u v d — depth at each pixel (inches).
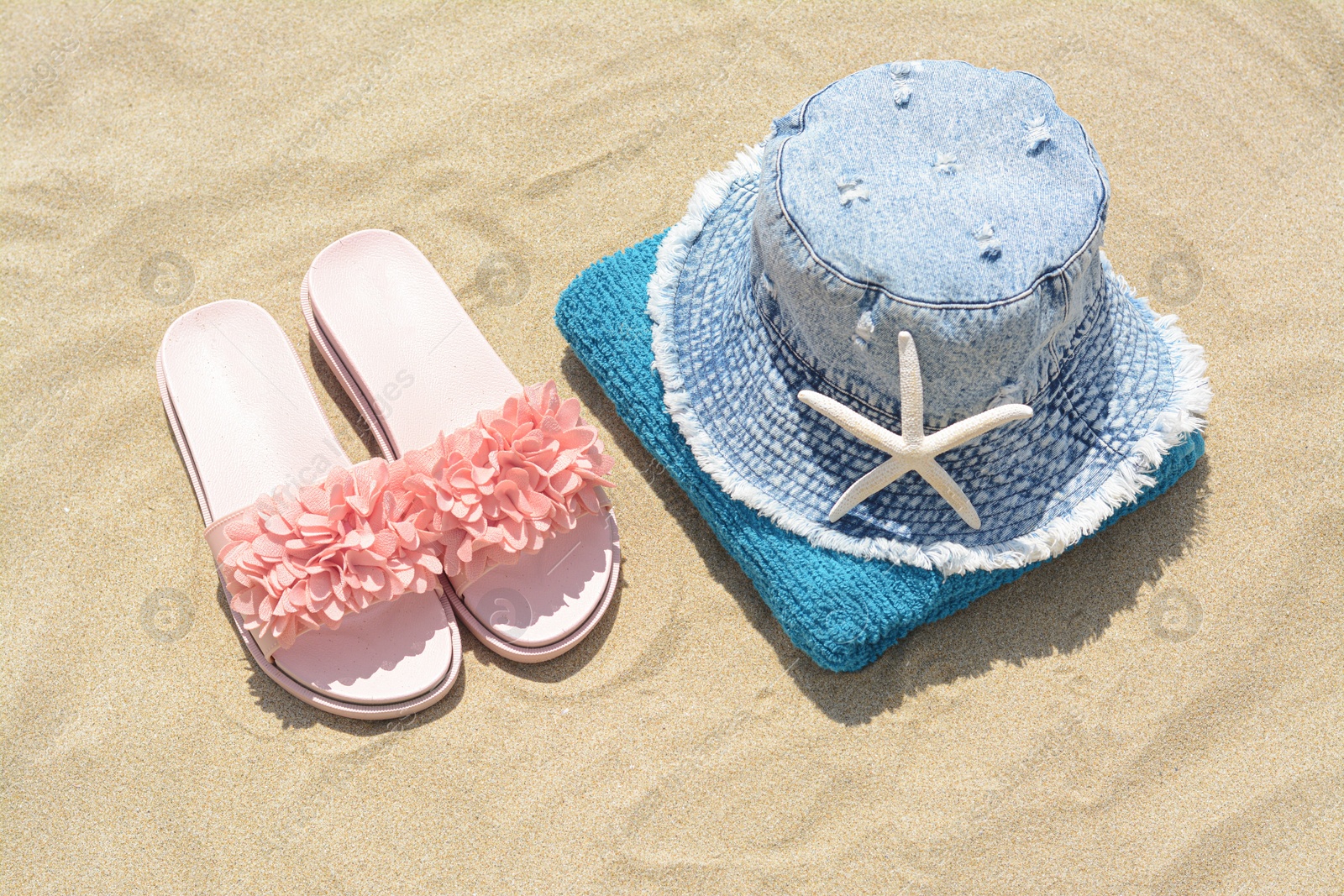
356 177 40.5
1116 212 40.3
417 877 34.3
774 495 35.1
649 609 36.5
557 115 41.3
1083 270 32.8
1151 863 34.4
